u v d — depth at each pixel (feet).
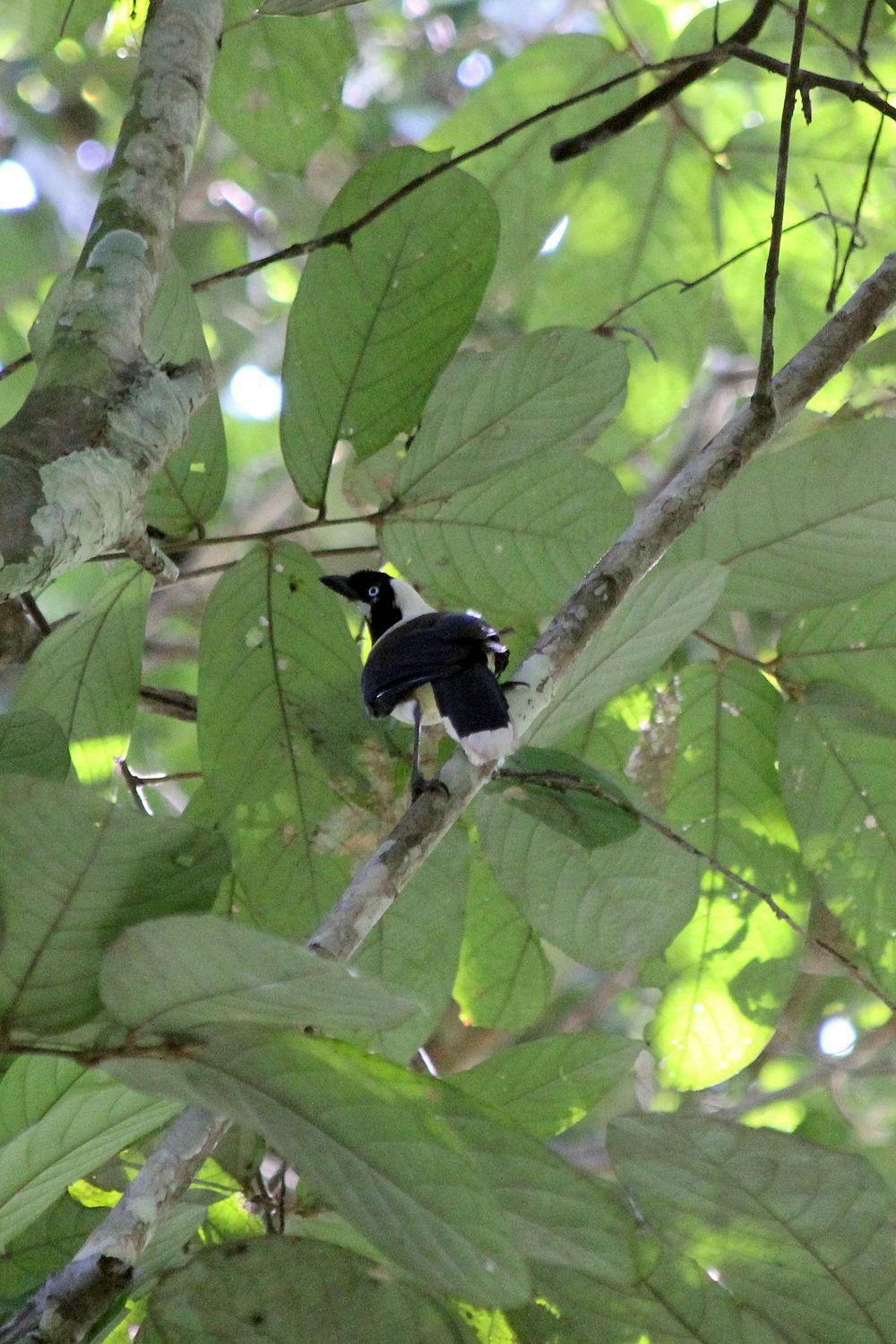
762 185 36.42
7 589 16.83
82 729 27.20
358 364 26.20
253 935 12.41
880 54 36.55
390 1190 13.10
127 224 20.44
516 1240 16.19
